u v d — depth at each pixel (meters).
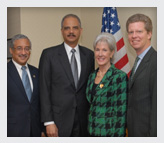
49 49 2.43
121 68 3.18
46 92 2.29
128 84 2.04
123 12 3.51
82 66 2.42
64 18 2.41
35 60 3.82
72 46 2.45
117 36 3.23
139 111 1.90
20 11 3.64
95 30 4.12
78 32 2.40
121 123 2.02
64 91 2.31
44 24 3.93
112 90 2.08
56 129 2.29
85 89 2.42
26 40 2.35
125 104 2.04
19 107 2.25
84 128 2.40
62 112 2.30
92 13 4.18
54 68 2.32
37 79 2.45
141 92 1.89
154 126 1.77
